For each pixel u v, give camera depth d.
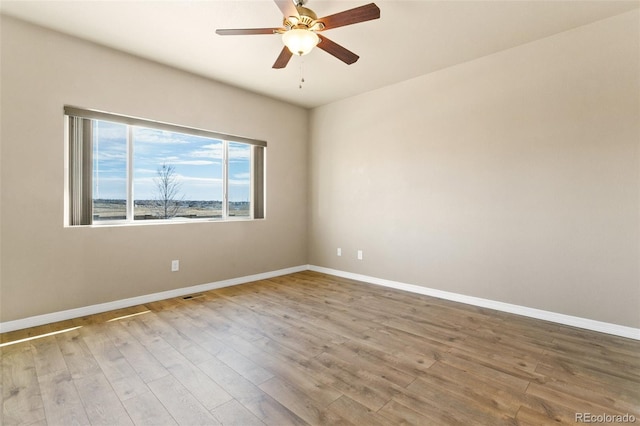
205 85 3.89
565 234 2.90
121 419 1.61
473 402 1.75
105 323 2.87
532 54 3.04
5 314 2.66
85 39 2.99
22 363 2.15
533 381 1.96
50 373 2.02
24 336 2.58
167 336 2.60
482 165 3.38
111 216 3.30
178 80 3.65
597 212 2.74
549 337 2.61
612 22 2.64
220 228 4.10
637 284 2.57
